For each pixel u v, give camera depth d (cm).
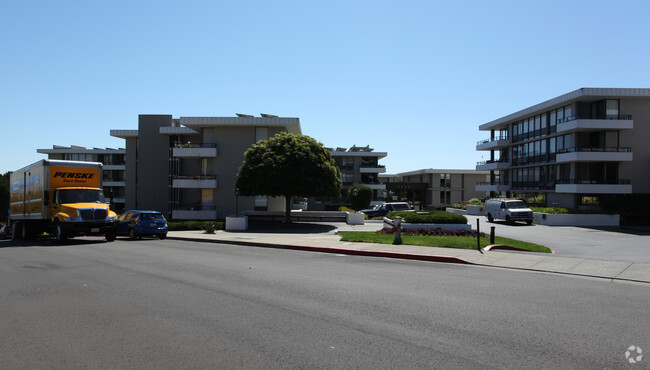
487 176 7531
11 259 1386
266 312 676
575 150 3772
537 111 4353
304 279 963
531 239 2208
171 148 4309
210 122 3662
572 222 3111
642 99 3681
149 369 452
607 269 1071
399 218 1638
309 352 498
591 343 529
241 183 2928
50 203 2053
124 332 581
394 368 450
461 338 547
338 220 3434
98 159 6950
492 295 795
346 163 6962
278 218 3494
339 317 645
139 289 864
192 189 4078
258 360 475
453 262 1256
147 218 2317
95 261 1310
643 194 3184
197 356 489
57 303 752
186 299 771
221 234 2414
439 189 7475
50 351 511
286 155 2858
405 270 1098
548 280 954
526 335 559
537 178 4538
